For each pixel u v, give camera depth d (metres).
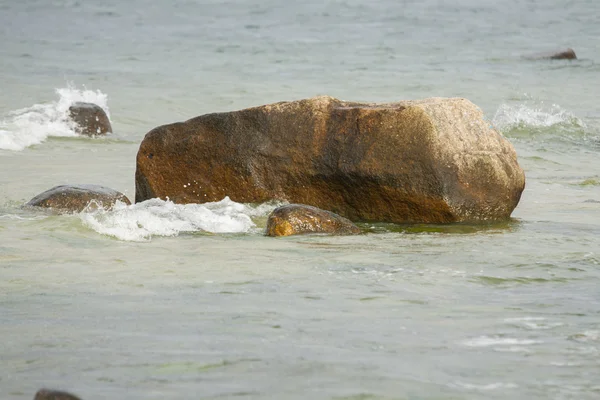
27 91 93.56
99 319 23.52
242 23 187.00
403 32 169.12
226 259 31.09
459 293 26.56
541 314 24.17
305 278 28.27
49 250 32.41
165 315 23.86
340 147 39.72
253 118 41.56
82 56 134.75
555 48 147.12
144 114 82.12
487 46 149.25
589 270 29.83
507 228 38.09
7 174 52.41
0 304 25.08
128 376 19.06
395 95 96.12
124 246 33.38
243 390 18.19
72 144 65.75
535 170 56.94
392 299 25.72
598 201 45.62
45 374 19.25
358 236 36.00
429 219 39.12
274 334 22.06
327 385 18.44
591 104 89.06
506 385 18.59
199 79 108.31
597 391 18.38
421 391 18.16
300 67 122.06
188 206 39.94
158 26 183.75
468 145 39.44
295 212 36.56
